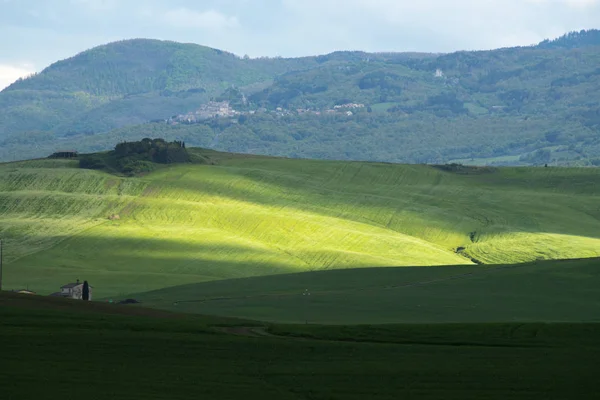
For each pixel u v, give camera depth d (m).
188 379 108.12
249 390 103.38
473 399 100.94
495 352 131.12
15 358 115.31
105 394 98.69
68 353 120.19
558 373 114.44
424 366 119.06
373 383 108.50
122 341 130.38
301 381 109.12
